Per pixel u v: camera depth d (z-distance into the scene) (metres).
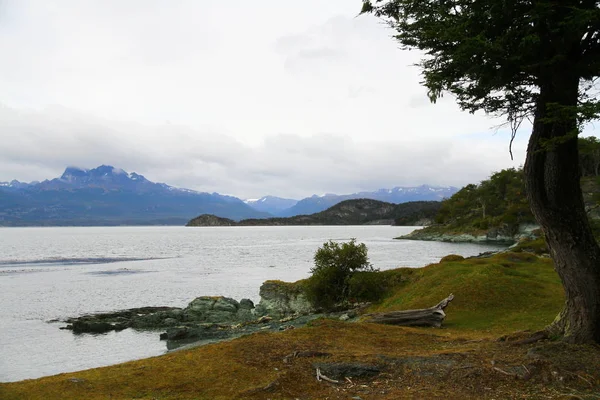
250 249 130.75
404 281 35.62
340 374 11.50
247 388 10.55
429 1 11.50
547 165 12.18
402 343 15.46
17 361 26.91
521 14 10.23
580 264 12.05
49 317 40.34
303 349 14.06
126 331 35.06
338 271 36.25
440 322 20.72
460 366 11.45
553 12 9.73
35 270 76.75
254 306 44.41
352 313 31.92
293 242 168.88
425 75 11.97
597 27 10.52
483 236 140.12
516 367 10.99
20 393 10.20
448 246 122.31
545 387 10.09
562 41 10.50
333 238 190.25
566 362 10.87
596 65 10.97
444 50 11.59
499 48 9.94
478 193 160.25
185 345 29.73
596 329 11.93
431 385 10.62
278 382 10.80
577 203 12.20
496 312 23.09
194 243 173.25
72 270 76.69
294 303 39.84
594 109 8.83
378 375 11.52
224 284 59.88
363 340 15.74
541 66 11.09
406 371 11.61
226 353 13.58
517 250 65.69
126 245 162.25
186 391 10.42
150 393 10.30
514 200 147.62
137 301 48.56
